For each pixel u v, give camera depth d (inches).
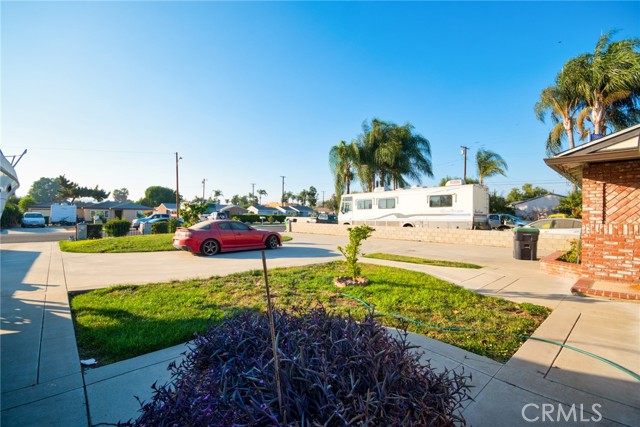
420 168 1044.5
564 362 123.4
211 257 402.3
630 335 147.8
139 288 237.5
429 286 238.7
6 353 130.3
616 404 97.7
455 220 651.5
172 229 792.9
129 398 101.2
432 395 69.2
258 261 368.8
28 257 399.2
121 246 478.6
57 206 1504.7
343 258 395.9
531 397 101.4
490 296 216.5
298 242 608.1
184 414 60.3
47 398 100.9
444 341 144.9
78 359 125.5
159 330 152.2
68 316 174.2
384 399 60.7
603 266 240.7
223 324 98.3
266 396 62.1
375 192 796.6
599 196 244.7
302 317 98.3
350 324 88.0
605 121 679.7
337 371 66.1
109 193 2780.5
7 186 146.8
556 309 185.6
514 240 396.2
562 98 708.7
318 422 57.6
